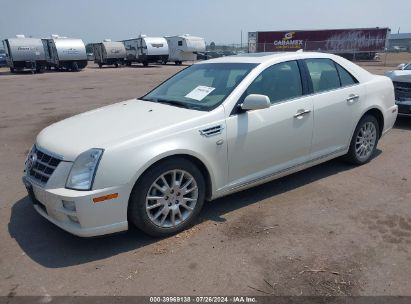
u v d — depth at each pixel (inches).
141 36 1589.6
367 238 136.1
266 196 173.9
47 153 133.0
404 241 133.6
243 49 2052.2
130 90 669.9
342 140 194.2
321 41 1680.6
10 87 770.2
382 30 1596.9
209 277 116.4
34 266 124.5
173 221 140.0
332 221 149.3
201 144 139.9
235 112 150.5
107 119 150.8
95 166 122.1
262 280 114.3
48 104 509.4
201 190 145.5
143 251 131.6
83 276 118.6
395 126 313.6
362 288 109.7
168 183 138.0
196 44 1656.0
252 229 144.6
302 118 170.1
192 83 175.8
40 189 128.8
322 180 191.8
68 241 139.4
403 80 299.4
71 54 1342.3
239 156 152.3
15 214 162.7
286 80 170.1
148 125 137.8
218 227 146.7
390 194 173.8
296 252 128.3
